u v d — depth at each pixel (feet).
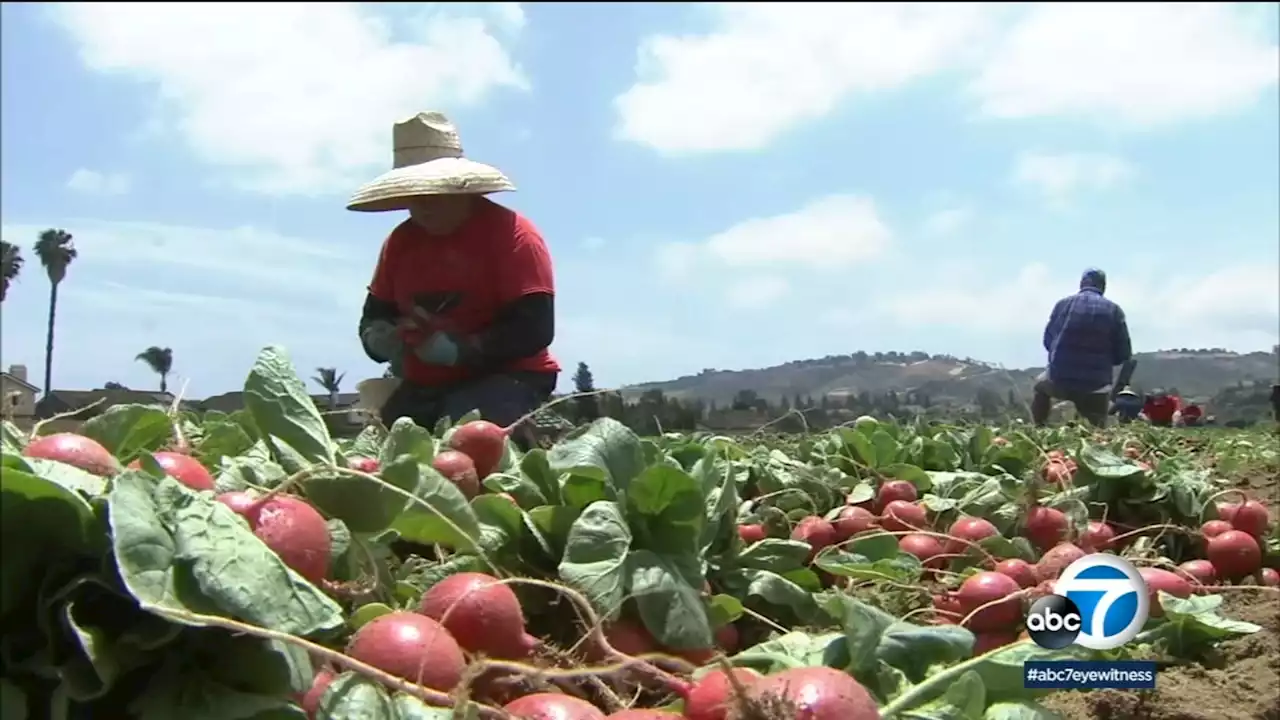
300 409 9.21
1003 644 10.58
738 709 5.61
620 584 8.09
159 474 6.49
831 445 20.68
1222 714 9.39
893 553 13.03
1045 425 40.19
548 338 22.68
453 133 24.40
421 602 7.22
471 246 22.57
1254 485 30.71
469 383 22.26
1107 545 15.55
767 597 9.90
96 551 5.38
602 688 6.72
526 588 8.71
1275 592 14.32
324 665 5.94
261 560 5.59
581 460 9.68
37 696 5.14
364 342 23.76
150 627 5.25
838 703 5.80
